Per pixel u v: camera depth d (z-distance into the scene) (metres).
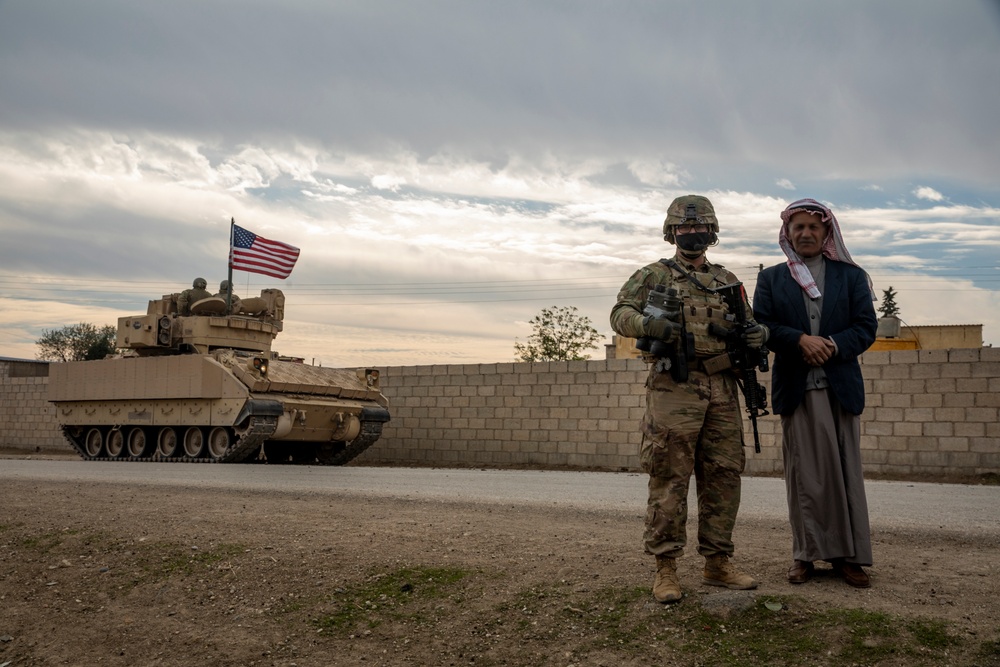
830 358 4.90
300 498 9.38
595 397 18.89
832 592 4.77
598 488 10.59
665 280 4.94
